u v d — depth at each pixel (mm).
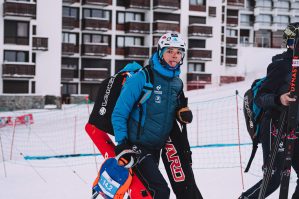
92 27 42219
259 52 54375
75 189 7293
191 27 45000
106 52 42594
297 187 5098
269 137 4746
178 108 4375
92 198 4625
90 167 9211
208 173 8375
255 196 4977
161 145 4320
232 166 9039
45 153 14734
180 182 4348
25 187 7473
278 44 63406
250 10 62312
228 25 55156
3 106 35062
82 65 42969
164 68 4199
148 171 4199
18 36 36125
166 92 4215
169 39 4141
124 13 44312
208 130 17891
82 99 41344
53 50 37812
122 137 4113
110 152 4531
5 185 7629
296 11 63469
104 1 42531
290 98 3977
